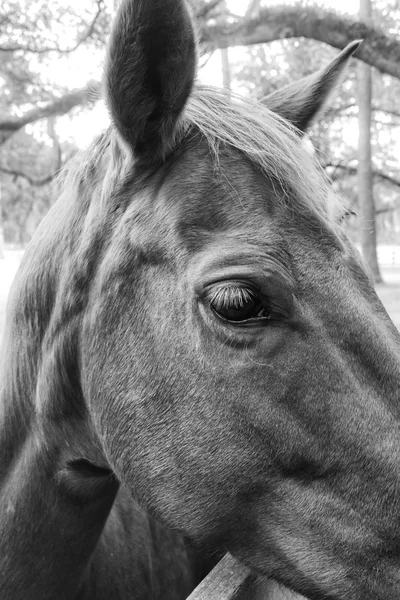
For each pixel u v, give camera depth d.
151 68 1.47
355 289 1.43
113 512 2.37
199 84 1.72
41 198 15.19
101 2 5.25
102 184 1.69
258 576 1.66
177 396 1.49
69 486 1.82
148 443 1.54
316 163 1.68
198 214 1.47
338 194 1.69
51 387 1.76
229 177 1.48
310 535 1.44
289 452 1.42
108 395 1.59
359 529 1.39
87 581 2.24
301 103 1.95
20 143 13.10
